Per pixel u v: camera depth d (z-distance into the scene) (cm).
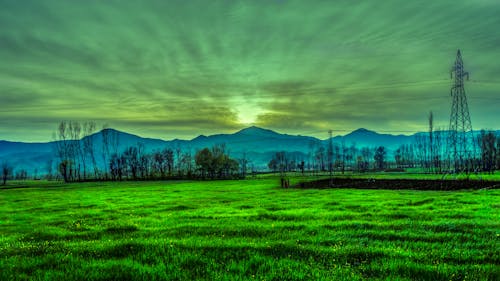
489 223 2052
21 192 7775
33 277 1129
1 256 1448
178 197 5144
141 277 1112
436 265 1188
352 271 1132
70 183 13225
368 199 4169
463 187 5941
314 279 1063
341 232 1853
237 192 6184
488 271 1110
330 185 7475
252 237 1795
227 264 1238
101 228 2217
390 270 1147
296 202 3966
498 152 14912
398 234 1756
